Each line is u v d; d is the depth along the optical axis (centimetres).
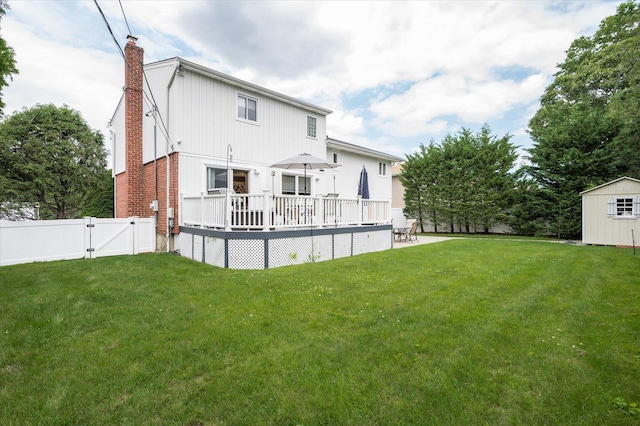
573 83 2080
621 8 1952
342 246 1025
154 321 427
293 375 292
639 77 1421
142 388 277
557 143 1580
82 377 296
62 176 1914
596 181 1466
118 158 1438
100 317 441
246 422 235
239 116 1156
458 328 392
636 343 350
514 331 383
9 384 287
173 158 1019
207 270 755
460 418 235
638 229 1166
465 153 1881
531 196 1666
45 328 407
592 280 625
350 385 275
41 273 700
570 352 330
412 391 267
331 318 429
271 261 817
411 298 512
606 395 259
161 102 1083
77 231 921
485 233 1948
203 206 919
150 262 845
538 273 688
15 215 1775
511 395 261
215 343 358
